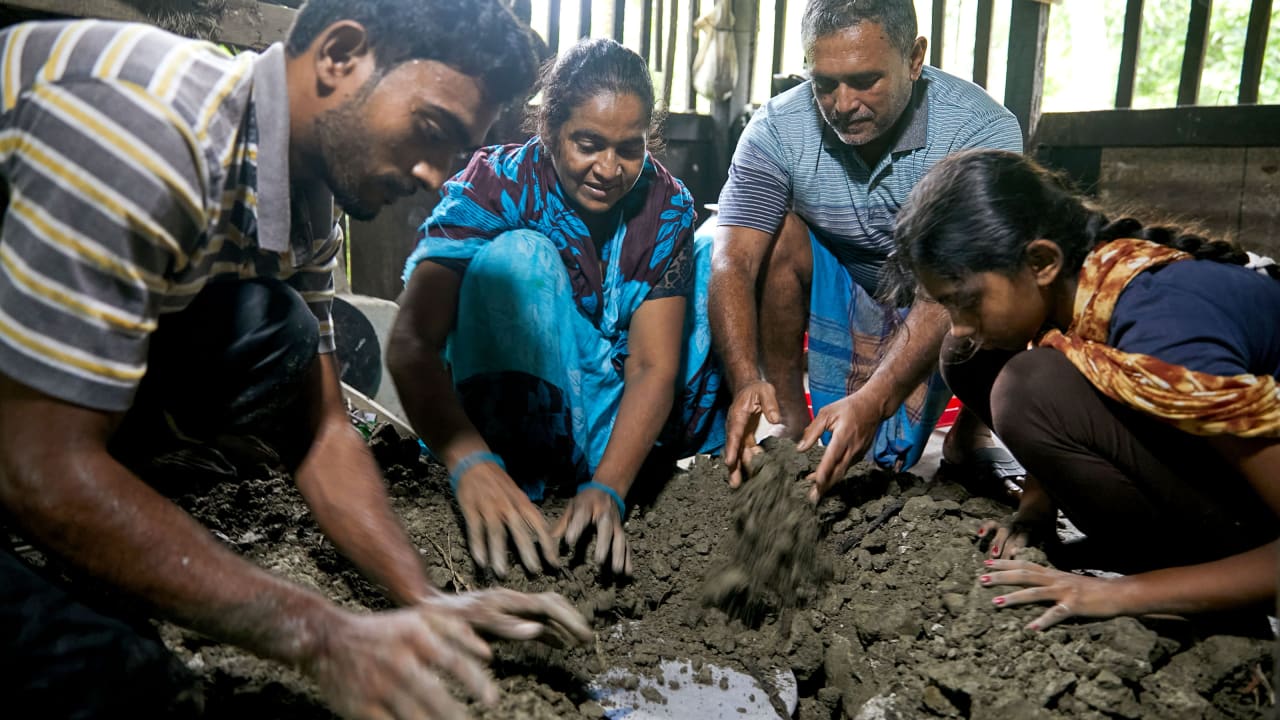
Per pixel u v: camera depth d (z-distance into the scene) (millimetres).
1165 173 4688
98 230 1246
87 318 1253
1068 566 2225
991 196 1786
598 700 1791
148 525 1278
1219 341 1661
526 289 2350
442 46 1408
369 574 1708
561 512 2377
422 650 1299
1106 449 1903
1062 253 1810
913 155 2715
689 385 2725
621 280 2475
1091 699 1662
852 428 2332
